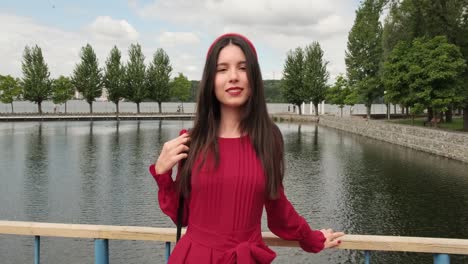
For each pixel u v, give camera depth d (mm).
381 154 31703
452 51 28906
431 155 29422
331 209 17094
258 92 1575
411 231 14125
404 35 33500
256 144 1525
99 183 23109
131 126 66688
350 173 24812
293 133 53938
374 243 2002
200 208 1499
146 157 33219
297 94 85250
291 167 27625
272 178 1504
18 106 179125
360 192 19906
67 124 69812
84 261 11672
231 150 1521
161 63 92438
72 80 86500
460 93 29969
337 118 61062
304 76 84062
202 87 1582
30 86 80250
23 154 34375
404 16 32844
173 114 89438
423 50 29906
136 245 12680
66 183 23125
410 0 30266
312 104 92688
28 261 11742
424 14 29797
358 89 56719
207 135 1542
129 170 27344
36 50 80750
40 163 30078
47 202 18953
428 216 15680
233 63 1566
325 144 40656
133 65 89500
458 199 17719
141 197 19750
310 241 1788
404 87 33250
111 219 16234
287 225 1681
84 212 17250
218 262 1446
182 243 1534
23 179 24266
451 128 33156
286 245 2006
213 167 1465
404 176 22797
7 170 27172
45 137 47781
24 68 80625
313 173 25344
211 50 1595
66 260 11742
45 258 11859
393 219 15477
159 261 11492
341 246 2008
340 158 31000
